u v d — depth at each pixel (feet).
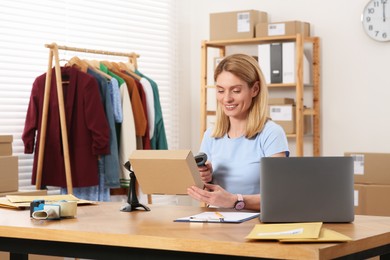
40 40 16.97
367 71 17.95
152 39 19.84
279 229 7.15
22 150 16.58
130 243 7.29
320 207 7.96
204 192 8.93
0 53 16.14
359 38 18.02
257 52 19.38
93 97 15.48
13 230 8.02
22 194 13.52
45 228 7.84
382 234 7.27
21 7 16.55
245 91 9.76
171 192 9.18
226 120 10.16
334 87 18.39
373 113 17.89
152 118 16.93
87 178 15.46
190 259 7.06
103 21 18.49
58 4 17.38
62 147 15.55
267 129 9.77
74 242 7.76
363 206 15.64
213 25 18.81
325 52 18.49
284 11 19.07
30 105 15.81
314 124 18.47
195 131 20.84
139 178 9.20
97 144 15.42
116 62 17.87
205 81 19.08
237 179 9.84
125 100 16.28
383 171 15.61
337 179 7.97
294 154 18.92
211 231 7.41
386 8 17.51
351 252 6.70
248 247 6.59
